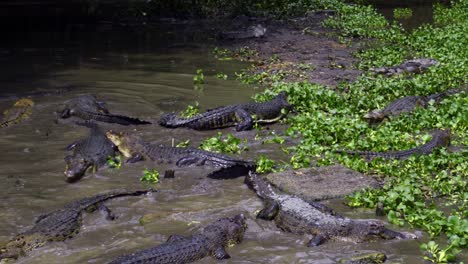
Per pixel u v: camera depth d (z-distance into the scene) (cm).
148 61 2189
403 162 1135
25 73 1948
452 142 1288
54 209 956
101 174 1113
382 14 3662
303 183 1055
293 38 2730
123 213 945
